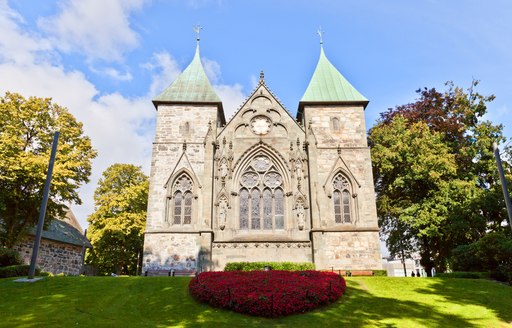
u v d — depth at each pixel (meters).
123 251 59.38
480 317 21.78
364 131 43.78
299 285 23.81
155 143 42.84
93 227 59.31
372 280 29.50
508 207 24.55
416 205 42.84
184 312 21.83
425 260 47.94
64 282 27.66
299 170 41.59
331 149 42.91
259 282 24.38
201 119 43.97
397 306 23.41
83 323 19.50
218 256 38.50
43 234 47.88
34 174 37.00
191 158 42.28
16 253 34.88
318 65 49.44
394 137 46.06
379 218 51.88
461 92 47.81
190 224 40.09
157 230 39.50
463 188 41.34
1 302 22.95
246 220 40.91
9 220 40.19
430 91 51.94
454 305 23.75
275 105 44.59
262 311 21.22
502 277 29.92
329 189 41.28
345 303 23.72
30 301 23.09
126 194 57.78
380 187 51.12
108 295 24.81
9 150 37.28
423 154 43.88
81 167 42.78
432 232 40.91
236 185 41.81
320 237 38.34
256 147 43.06
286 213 40.69
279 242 38.97
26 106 40.69
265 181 42.25
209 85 46.81
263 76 45.91
